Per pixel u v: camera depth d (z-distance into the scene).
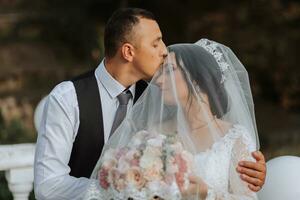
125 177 2.64
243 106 3.00
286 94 12.11
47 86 11.16
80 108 3.12
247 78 3.14
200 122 2.80
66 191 3.01
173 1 13.16
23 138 6.78
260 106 12.00
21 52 11.95
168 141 2.69
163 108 2.81
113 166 2.70
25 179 4.48
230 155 2.76
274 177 3.37
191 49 2.91
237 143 2.80
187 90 2.83
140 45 3.03
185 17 13.13
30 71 11.30
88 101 3.14
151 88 2.85
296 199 3.32
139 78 3.13
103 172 2.72
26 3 13.30
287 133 10.68
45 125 3.10
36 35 12.53
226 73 2.93
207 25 12.66
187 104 2.82
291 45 12.02
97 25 12.99
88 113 3.13
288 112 11.88
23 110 10.09
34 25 12.65
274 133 10.70
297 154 9.65
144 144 2.69
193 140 2.76
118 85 3.15
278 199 3.34
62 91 3.14
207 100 2.87
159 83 2.84
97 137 3.14
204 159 2.71
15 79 11.16
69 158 3.15
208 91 2.86
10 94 10.70
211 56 2.92
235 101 2.94
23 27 12.60
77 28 12.44
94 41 12.37
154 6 13.20
